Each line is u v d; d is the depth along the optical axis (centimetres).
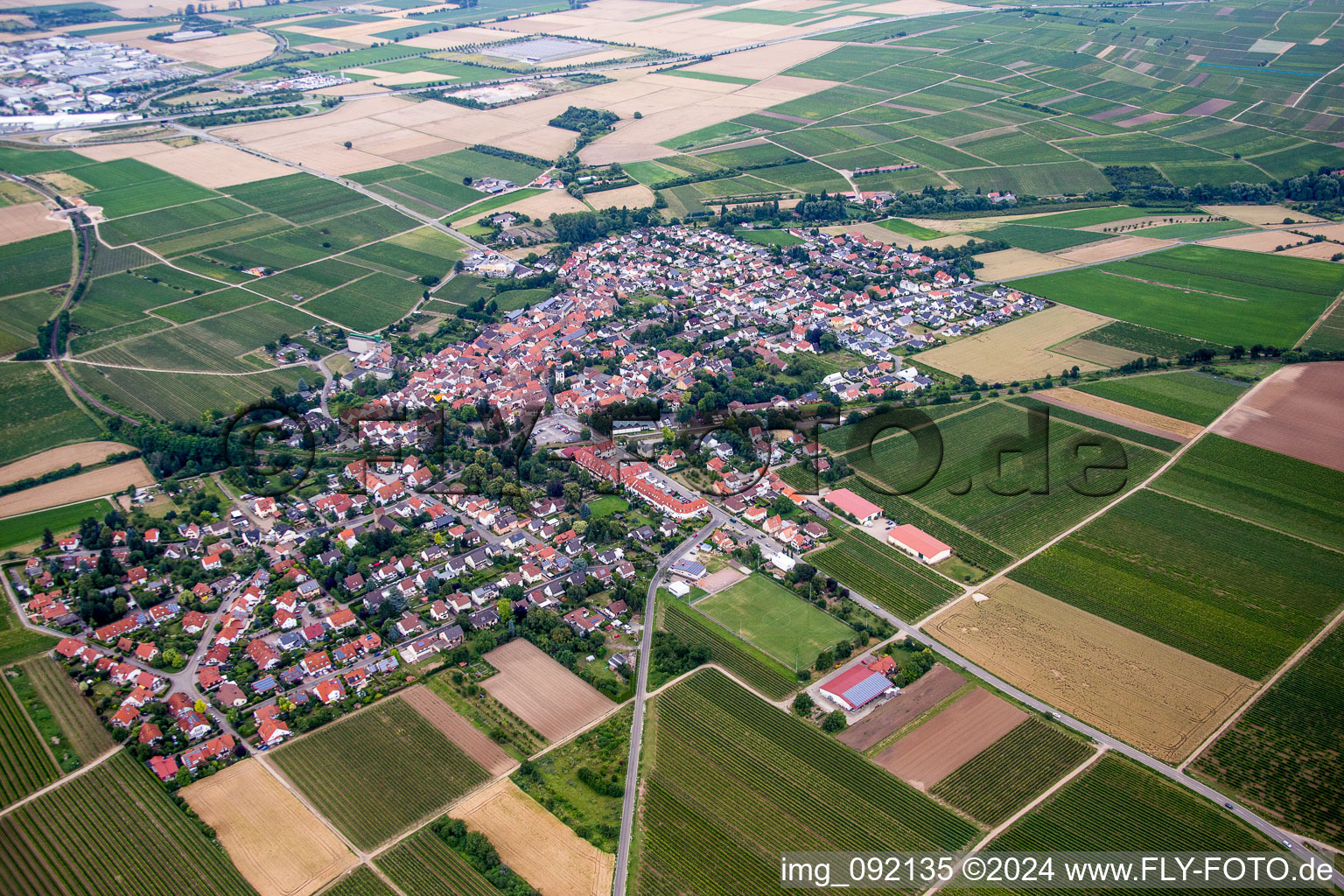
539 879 19400
